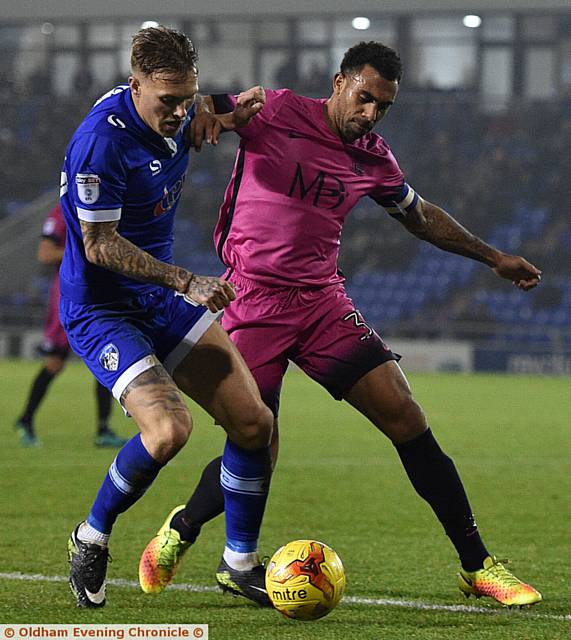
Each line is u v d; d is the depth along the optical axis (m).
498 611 15.66
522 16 110.31
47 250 36.00
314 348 17.25
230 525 16.30
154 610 15.46
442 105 113.44
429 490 16.56
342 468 33.09
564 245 100.25
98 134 14.55
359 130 17.11
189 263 104.06
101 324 15.46
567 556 20.20
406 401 16.73
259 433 15.70
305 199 17.33
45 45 119.06
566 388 68.81
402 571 18.58
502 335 90.19
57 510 25.02
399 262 102.25
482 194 106.69
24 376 70.25
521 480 30.98
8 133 116.81
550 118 111.38
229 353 15.81
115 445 37.56
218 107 16.89
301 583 14.26
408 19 111.81
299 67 114.69
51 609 15.33
